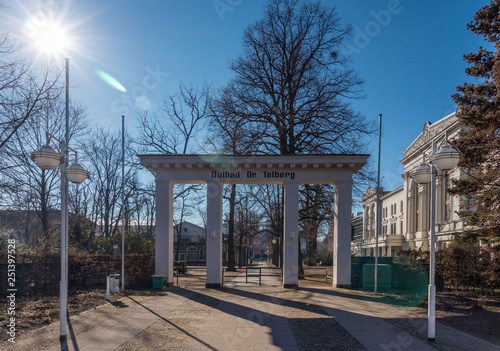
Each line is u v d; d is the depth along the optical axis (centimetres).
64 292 799
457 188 1384
